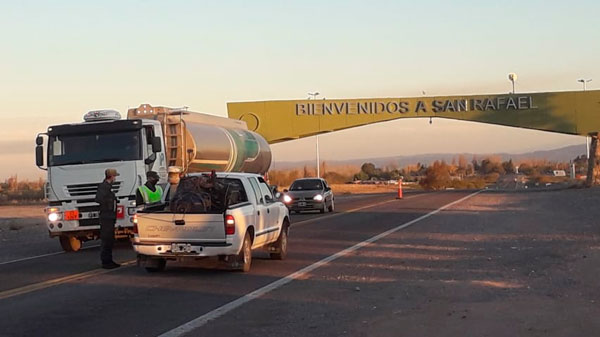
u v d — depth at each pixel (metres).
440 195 54.31
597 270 13.27
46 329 9.26
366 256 16.61
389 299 11.04
